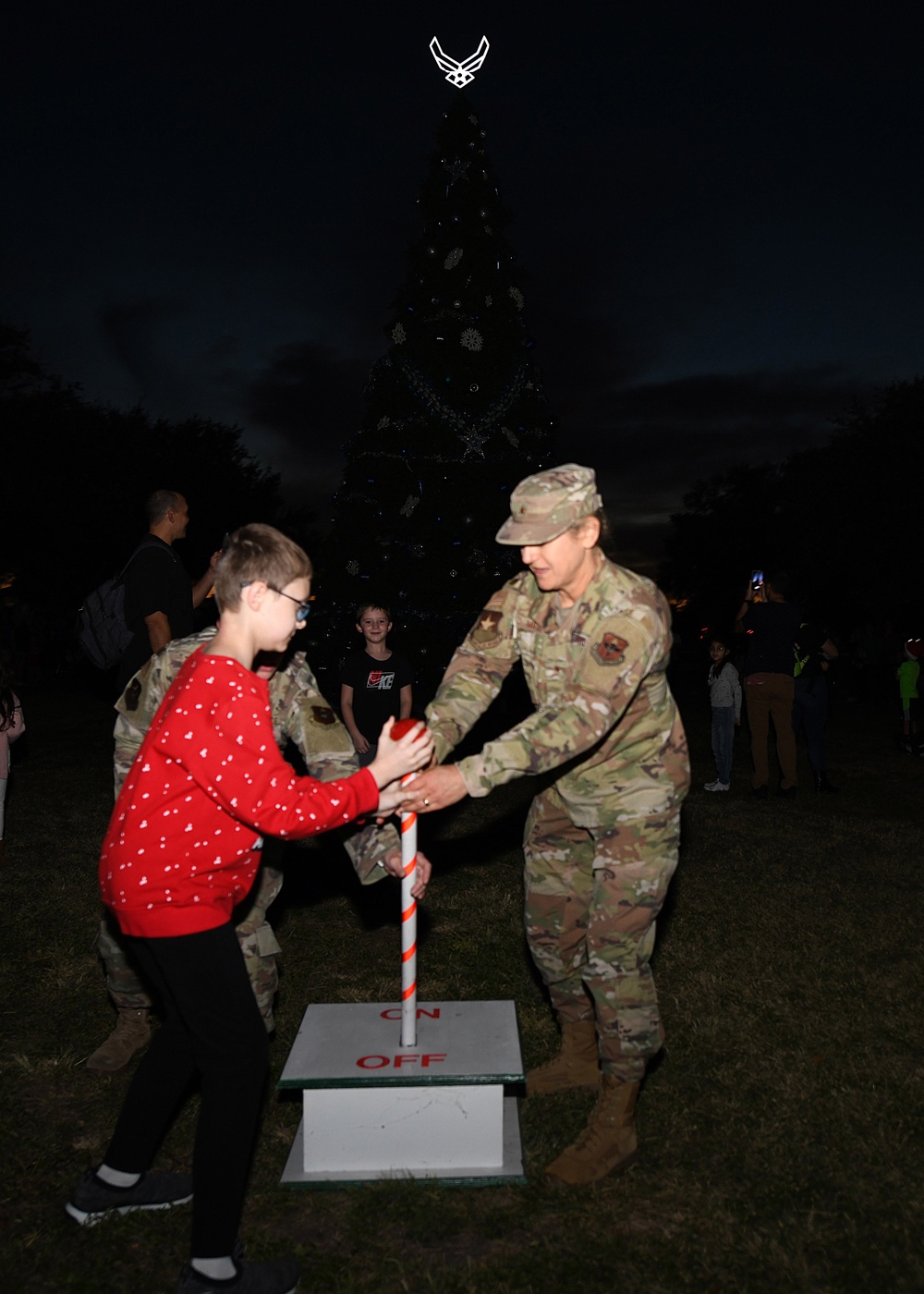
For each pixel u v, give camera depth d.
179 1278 2.45
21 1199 2.85
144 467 34.56
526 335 10.72
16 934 4.96
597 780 2.98
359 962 4.64
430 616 10.50
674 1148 3.10
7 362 29.95
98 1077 3.54
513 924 5.13
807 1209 2.79
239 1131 2.35
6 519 28.59
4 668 6.10
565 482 2.76
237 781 2.24
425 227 10.79
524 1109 3.31
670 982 4.39
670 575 65.12
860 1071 3.57
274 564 2.40
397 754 2.49
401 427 10.70
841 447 34.75
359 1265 2.58
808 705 9.05
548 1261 2.59
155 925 2.30
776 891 5.79
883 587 33.03
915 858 6.65
